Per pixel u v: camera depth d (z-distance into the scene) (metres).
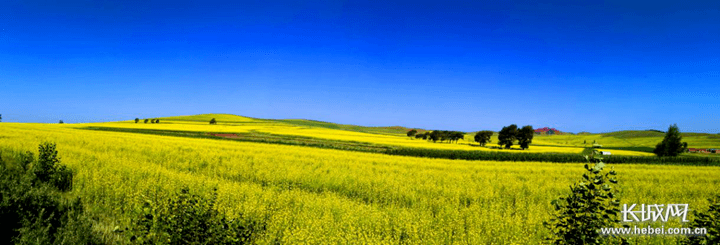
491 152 41.66
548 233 7.72
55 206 7.39
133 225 5.36
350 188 13.84
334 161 22.92
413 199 11.91
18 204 6.46
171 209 5.25
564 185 15.77
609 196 4.16
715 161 40.78
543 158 38.44
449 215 9.52
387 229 7.96
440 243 7.51
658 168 28.27
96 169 13.16
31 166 12.82
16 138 26.75
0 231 5.84
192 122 124.88
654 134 135.12
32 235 5.65
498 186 15.55
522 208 10.71
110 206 8.69
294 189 12.93
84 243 6.12
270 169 16.94
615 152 64.06
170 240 4.88
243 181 14.87
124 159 17.02
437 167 23.52
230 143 35.69
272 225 7.62
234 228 5.34
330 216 8.55
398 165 23.78
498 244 7.61
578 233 4.22
